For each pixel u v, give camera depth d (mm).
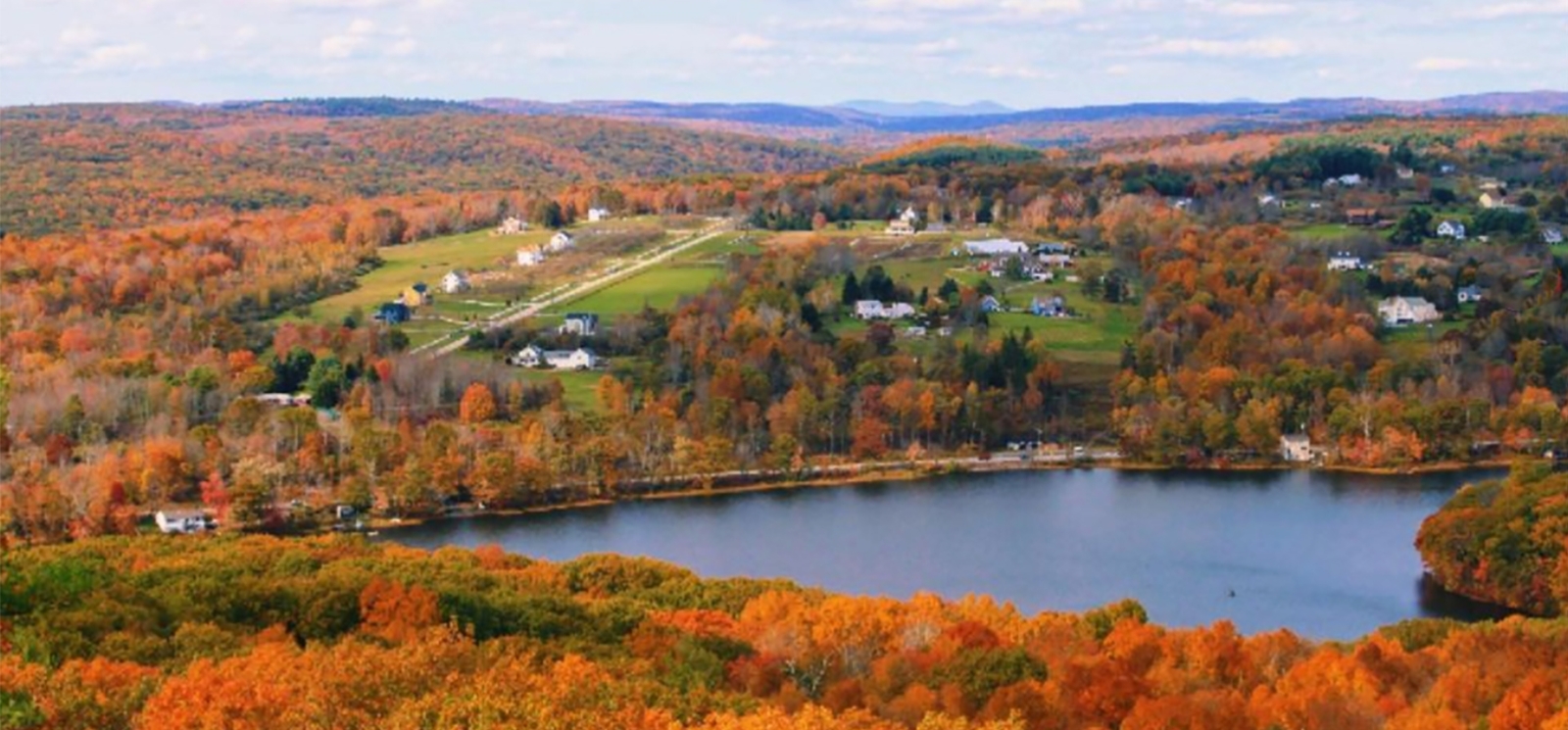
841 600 137250
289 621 120188
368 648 94375
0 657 84938
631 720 79312
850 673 112000
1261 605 175375
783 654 114688
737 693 102062
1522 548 174625
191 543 169250
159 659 99812
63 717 77062
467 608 120250
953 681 106375
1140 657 117438
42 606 107688
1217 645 119500
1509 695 101125
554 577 148750
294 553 153375
